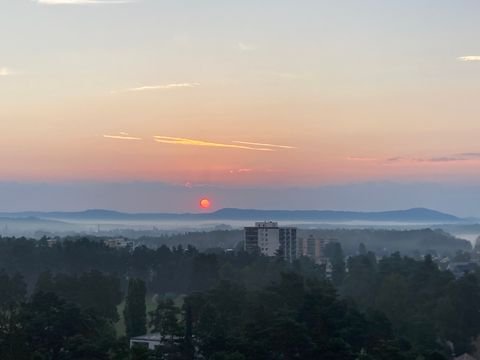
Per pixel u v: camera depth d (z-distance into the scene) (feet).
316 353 203.10
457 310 309.83
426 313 307.99
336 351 203.00
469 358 266.36
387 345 210.18
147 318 293.43
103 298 298.35
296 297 256.32
